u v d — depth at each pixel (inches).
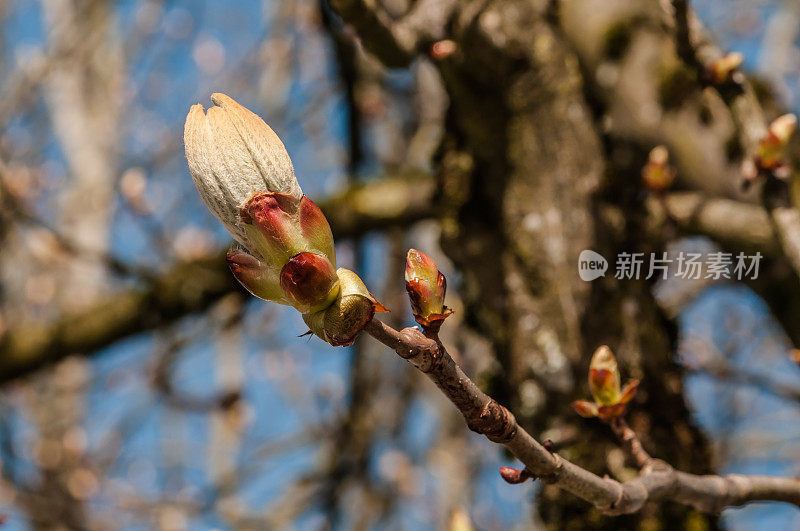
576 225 25.6
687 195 27.4
